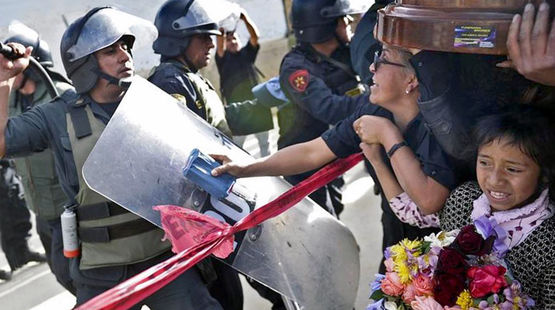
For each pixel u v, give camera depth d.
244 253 2.75
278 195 2.88
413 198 2.35
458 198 2.19
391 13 1.96
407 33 1.89
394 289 2.04
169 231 2.59
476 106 2.13
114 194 2.55
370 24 3.40
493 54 1.87
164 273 2.42
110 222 2.81
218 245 2.57
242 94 4.77
